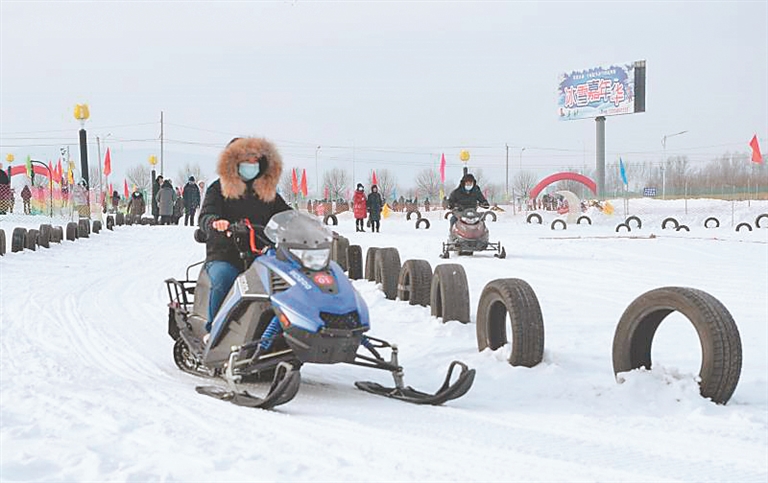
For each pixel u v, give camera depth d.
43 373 6.82
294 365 6.08
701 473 4.21
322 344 5.73
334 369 7.34
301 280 5.90
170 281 7.63
